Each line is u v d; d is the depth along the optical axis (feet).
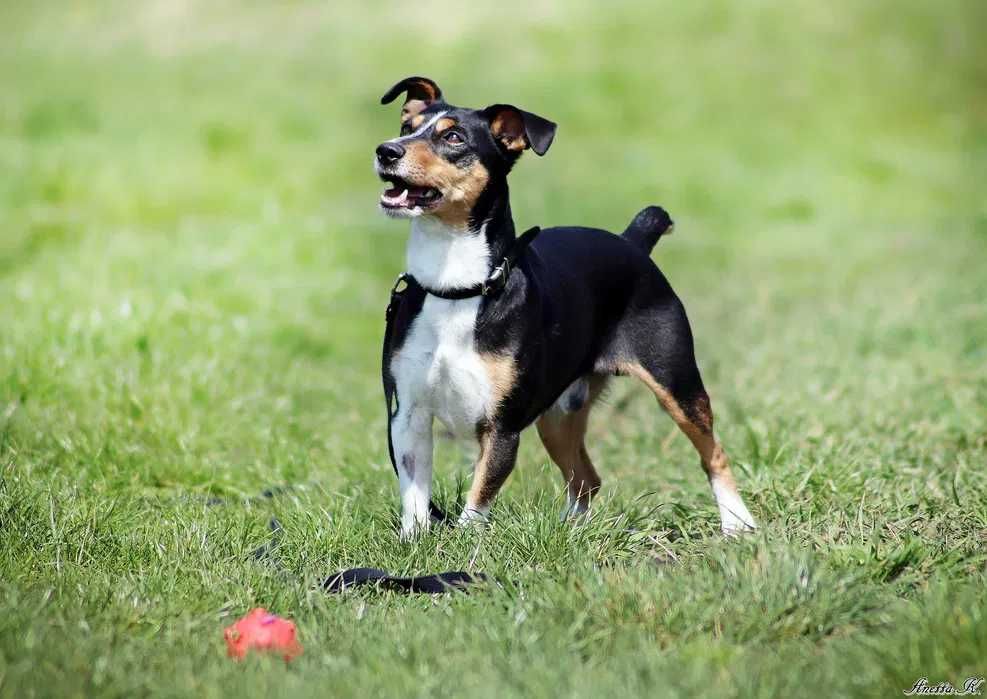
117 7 122.62
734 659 20.26
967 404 38.40
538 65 113.80
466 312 26.09
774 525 27.71
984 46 124.47
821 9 128.47
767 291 63.98
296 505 28.71
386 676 19.48
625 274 29.07
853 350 47.83
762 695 18.66
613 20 122.31
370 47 114.83
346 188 85.71
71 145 82.64
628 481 33.63
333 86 106.52
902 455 33.68
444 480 31.30
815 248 78.28
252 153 88.69
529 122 26.40
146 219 71.15
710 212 87.86
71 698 18.56
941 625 20.31
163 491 32.76
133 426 35.70
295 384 43.47
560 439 30.83
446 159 25.91
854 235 81.97
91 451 33.45
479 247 26.07
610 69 113.39
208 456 34.99
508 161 26.96
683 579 22.91
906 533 26.22
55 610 21.99
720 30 123.75
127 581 23.65
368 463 34.45
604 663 20.26
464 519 26.50
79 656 19.97
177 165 82.48
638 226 31.37
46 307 45.06
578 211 82.28
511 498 29.53
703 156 99.14
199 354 42.86
